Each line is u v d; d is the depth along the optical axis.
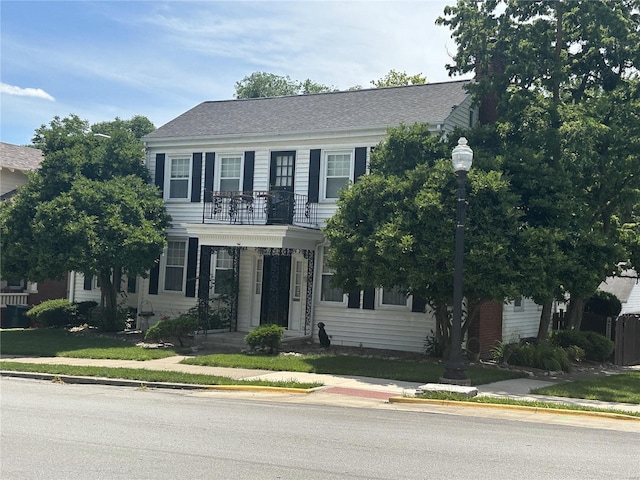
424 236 15.02
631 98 18.02
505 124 17.34
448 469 7.36
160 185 24.02
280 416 10.62
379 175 16.78
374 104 22.42
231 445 8.35
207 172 23.16
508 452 8.32
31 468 7.07
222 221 22.17
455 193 14.95
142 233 21.23
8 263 21.30
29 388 13.59
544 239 14.61
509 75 17.72
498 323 20.77
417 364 16.88
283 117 23.23
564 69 17.95
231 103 26.33
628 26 17.78
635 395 13.38
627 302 31.41
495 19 18.39
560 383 14.80
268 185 22.08
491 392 13.27
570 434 9.75
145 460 7.50
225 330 22.08
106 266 21.17
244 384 13.62
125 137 24.22
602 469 7.57
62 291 29.20
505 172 15.86
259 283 22.36
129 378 14.37
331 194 21.09
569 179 16.31
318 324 20.39
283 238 19.59
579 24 17.83
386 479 6.88
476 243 14.66
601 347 19.56
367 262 15.56
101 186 21.53
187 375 14.59
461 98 20.92
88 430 9.15
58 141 23.02
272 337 18.41
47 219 20.47
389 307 20.05
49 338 21.69
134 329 23.98
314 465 7.39
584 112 16.89
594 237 15.77
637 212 22.31
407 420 10.53
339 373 15.52
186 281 23.28
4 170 30.14
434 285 15.71
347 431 9.44
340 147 20.94
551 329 24.66
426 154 17.06
